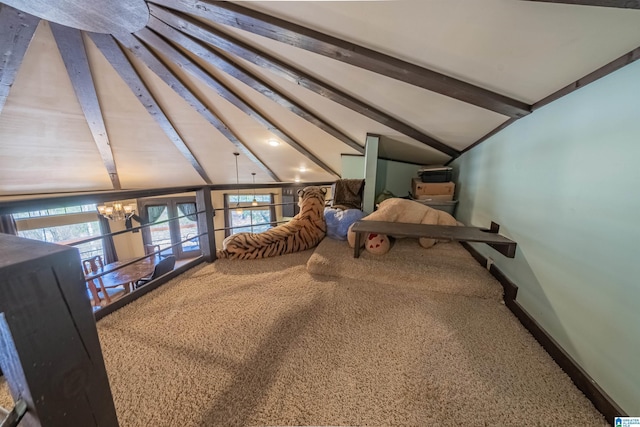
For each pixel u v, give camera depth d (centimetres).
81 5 149
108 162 407
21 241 39
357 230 212
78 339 41
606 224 96
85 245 592
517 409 97
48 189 420
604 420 92
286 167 518
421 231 206
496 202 203
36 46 201
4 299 32
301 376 110
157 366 114
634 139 85
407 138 297
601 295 98
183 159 464
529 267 149
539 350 128
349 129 307
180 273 210
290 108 271
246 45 176
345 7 111
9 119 267
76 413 42
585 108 109
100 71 243
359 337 135
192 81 262
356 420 92
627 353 87
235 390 103
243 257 243
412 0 96
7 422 34
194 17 163
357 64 148
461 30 106
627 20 78
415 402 99
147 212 668
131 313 154
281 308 161
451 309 164
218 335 135
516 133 173
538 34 97
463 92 149
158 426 89
